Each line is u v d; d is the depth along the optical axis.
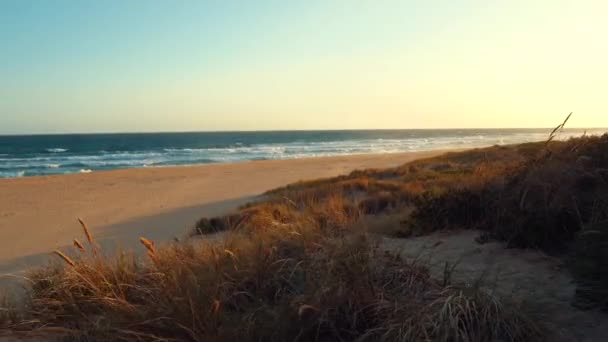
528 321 3.03
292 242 4.54
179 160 55.00
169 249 4.79
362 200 12.02
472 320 2.97
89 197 23.12
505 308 3.15
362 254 3.71
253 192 23.27
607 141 5.37
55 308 4.10
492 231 5.44
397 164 38.69
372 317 3.21
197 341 3.09
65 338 3.52
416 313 3.02
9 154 69.50
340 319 3.21
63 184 28.48
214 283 3.72
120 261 4.83
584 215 4.63
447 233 6.07
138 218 16.75
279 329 3.14
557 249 4.63
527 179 5.20
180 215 16.86
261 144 97.62
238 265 4.14
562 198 4.77
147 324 3.31
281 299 3.56
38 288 4.65
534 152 6.39
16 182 29.77
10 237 14.31
